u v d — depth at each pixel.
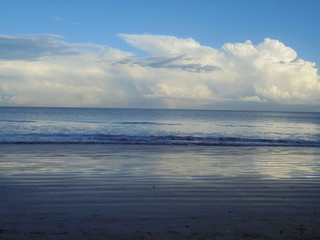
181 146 16.19
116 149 14.32
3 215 4.56
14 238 3.61
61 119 55.72
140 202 5.38
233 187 6.72
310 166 10.17
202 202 5.42
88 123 43.62
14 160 10.51
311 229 4.08
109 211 4.81
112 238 3.67
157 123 47.34
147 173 8.41
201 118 76.31
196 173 8.50
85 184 6.89
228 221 4.37
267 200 5.63
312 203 5.48
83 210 4.86
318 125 53.06
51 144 15.90
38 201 5.41
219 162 10.82
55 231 3.88
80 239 3.63
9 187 6.52
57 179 7.44
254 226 4.17
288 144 18.23
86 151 13.37
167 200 5.54
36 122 43.31
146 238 3.69
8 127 32.12
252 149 15.41
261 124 52.72
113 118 66.44
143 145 16.30
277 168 9.63
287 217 4.61
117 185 6.81
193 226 4.14
